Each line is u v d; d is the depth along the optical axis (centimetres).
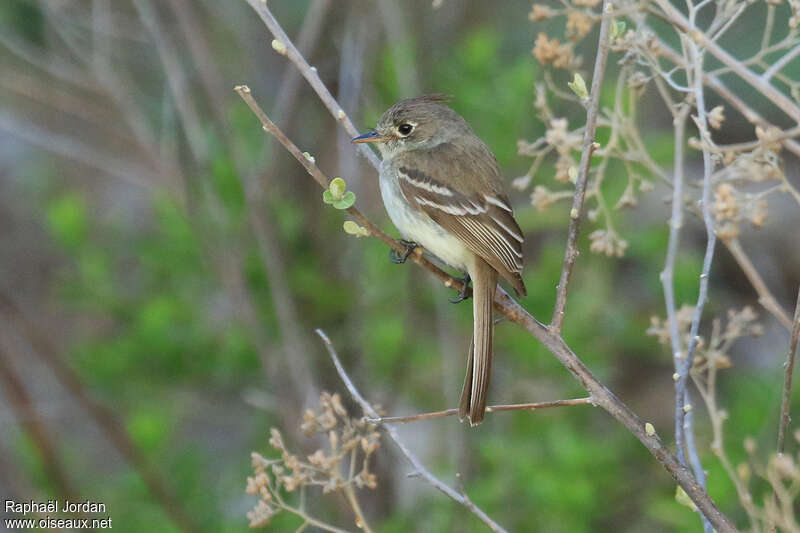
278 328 1241
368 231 679
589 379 652
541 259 1330
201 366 1232
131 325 1271
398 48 1166
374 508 1182
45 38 1360
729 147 734
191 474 1233
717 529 610
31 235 1725
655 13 695
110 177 1733
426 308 1277
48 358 1177
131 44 1434
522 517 1098
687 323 781
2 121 1349
